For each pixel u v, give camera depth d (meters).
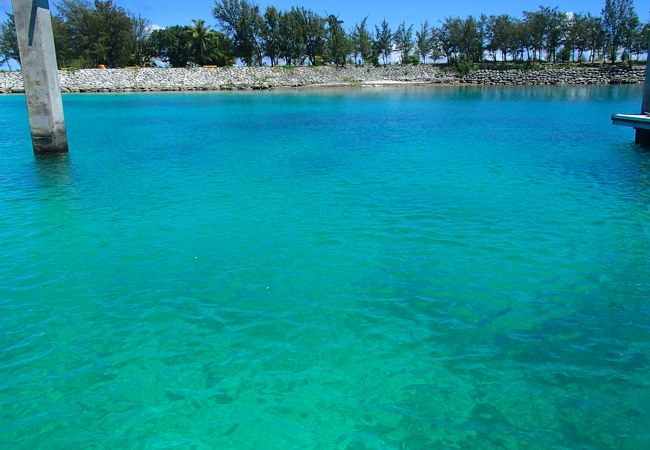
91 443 5.05
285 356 6.47
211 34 85.12
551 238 10.59
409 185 15.18
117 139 25.42
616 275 8.79
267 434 5.16
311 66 87.31
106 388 5.86
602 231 10.99
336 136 26.30
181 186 15.32
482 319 7.36
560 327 7.13
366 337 6.89
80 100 55.00
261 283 8.54
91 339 6.86
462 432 5.16
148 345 6.72
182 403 5.61
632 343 6.72
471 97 57.25
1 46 84.19
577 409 5.48
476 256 9.66
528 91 68.00
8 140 24.64
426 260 9.47
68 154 20.88
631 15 86.06
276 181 15.91
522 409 5.48
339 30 90.56
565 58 92.12
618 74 81.44
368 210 12.64
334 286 8.41
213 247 10.20
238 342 6.78
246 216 12.24
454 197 13.77
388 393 5.76
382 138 25.31
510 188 14.70
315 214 12.34
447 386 5.87
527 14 91.19
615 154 19.86
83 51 78.44
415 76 88.12
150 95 64.56
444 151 21.17
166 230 11.26
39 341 6.81
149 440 5.09
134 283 8.56
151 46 86.94
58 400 5.66
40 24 18.94
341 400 5.65
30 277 8.80
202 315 7.48
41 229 11.34
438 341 6.80
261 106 46.94
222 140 25.12
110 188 15.06
